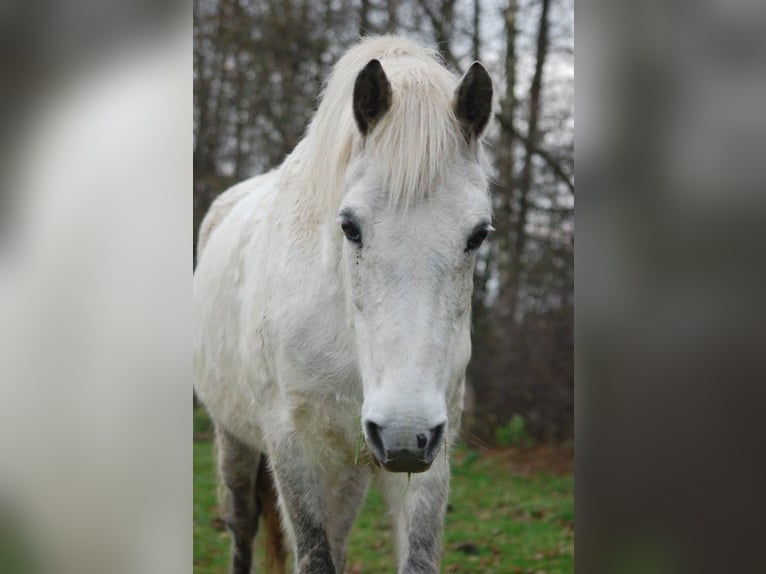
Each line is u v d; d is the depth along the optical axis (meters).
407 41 2.75
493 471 8.13
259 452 3.97
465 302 2.29
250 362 3.13
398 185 2.19
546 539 5.98
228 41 8.98
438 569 2.72
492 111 2.35
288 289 2.84
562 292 8.66
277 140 9.34
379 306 2.19
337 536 3.26
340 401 2.75
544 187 9.15
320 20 9.17
